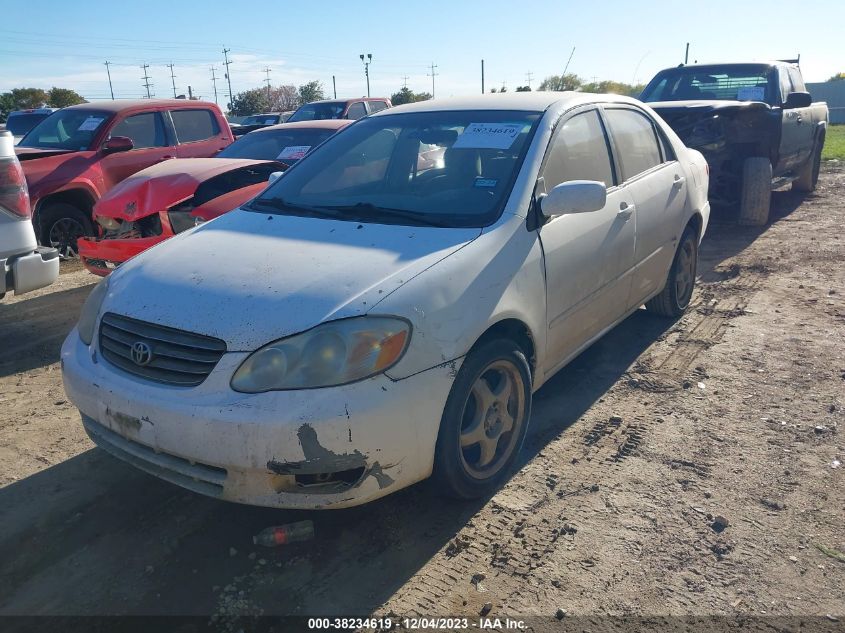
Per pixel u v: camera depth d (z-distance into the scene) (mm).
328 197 3736
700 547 2807
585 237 3664
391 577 2680
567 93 4191
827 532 2879
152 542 2914
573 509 3062
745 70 9406
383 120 4184
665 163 4922
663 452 3512
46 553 2857
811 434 3650
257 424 2445
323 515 3062
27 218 4828
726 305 5723
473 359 2893
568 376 4457
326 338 2535
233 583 2666
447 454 2830
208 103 9906
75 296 6570
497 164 3492
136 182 6051
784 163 9320
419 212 3340
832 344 4824
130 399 2670
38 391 4441
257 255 3053
